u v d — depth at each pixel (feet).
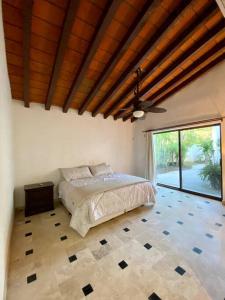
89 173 13.57
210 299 4.43
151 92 13.43
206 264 5.75
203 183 13.23
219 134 11.90
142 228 8.36
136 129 19.03
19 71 8.59
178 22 7.19
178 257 6.14
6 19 5.91
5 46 6.88
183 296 4.54
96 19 6.38
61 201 12.37
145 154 17.48
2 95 5.90
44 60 8.02
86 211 8.05
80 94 12.01
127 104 14.76
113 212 9.03
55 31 6.59
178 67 10.28
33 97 11.38
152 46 7.74
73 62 8.48
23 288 4.87
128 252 6.51
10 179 8.43
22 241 7.39
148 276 5.27
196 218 9.28
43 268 5.70
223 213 9.84
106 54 8.31
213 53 9.59
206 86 12.09
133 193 10.26
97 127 15.90
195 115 12.89
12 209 9.11
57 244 7.13
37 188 10.56
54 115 13.12
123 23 6.71
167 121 15.21
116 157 17.54
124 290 4.77
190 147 14.03
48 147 12.79
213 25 7.87
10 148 8.95
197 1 6.31
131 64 9.21
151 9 5.88
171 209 10.64
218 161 12.08
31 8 5.14
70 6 5.25
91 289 4.82
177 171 15.25
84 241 7.33
